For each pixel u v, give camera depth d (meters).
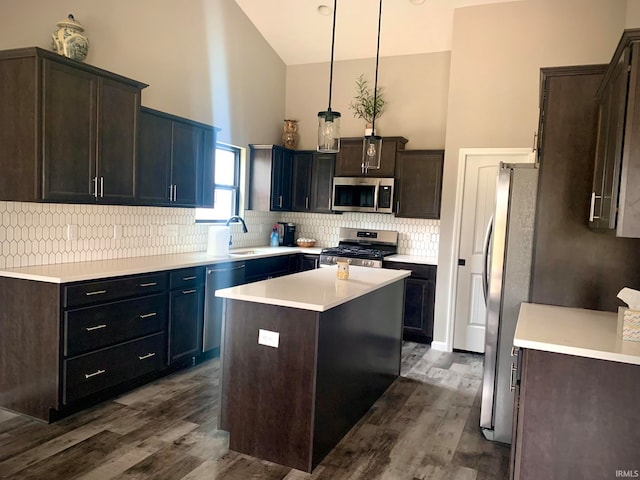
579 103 2.65
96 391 3.11
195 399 3.35
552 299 2.79
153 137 3.75
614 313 2.58
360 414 3.23
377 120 5.75
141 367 3.45
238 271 4.51
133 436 2.80
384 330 3.65
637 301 2.05
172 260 3.93
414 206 5.34
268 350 2.63
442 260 4.92
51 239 3.35
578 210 2.71
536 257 2.81
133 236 4.03
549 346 1.97
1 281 3.01
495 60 4.59
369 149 3.22
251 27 5.49
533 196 2.83
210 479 2.40
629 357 1.86
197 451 2.68
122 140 3.37
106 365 3.16
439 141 5.50
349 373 2.99
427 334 5.12
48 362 2.88
